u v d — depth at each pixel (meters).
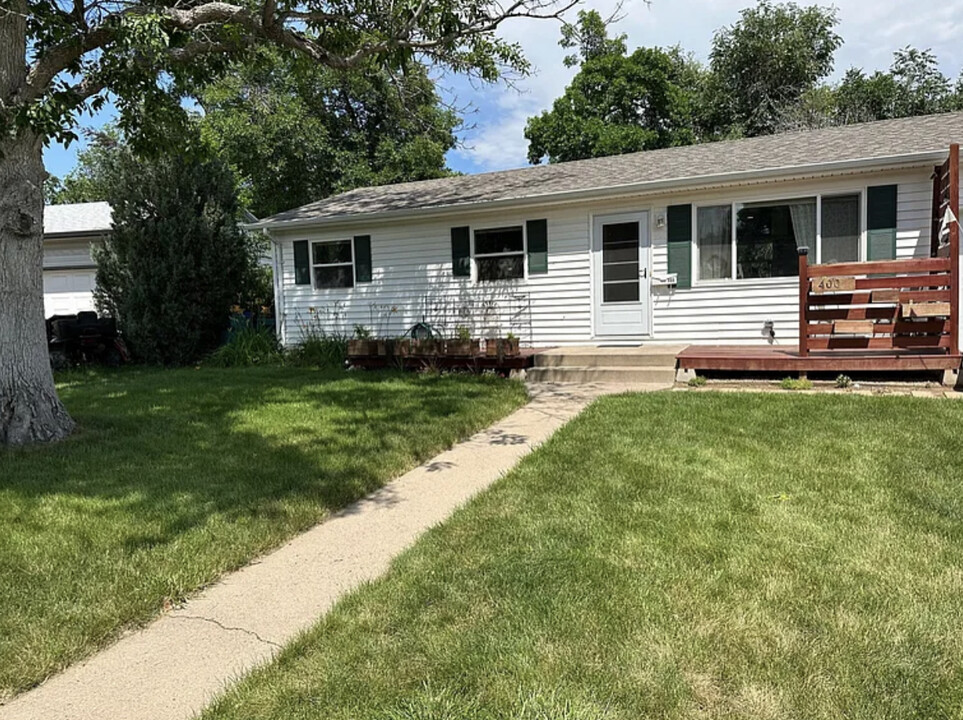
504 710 1.91
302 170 17.59
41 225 5.55
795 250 8.30
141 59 5.63
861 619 2.33
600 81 22.47
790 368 7.13
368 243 10.91
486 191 10.37
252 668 2.24
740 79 23.11
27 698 2.12
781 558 2.85
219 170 12.23
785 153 8.86
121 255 11.83
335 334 11.12
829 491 3.69
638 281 9.24
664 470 4.16
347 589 2.85
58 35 5.57
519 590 2.65
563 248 9.65
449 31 7.08
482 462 4.81
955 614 2.36
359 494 4.13
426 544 3.23
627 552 2.97
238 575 3.05
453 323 10.43
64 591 2.76
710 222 8.73
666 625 2.33
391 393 7.31
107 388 8.41
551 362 8.61
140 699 2.10
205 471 4.46
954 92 20.98
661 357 7.95
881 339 6.86
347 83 16.34
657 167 9.64
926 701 1.89
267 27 6.54
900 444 4.55
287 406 6.68
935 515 3.30
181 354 11.77
